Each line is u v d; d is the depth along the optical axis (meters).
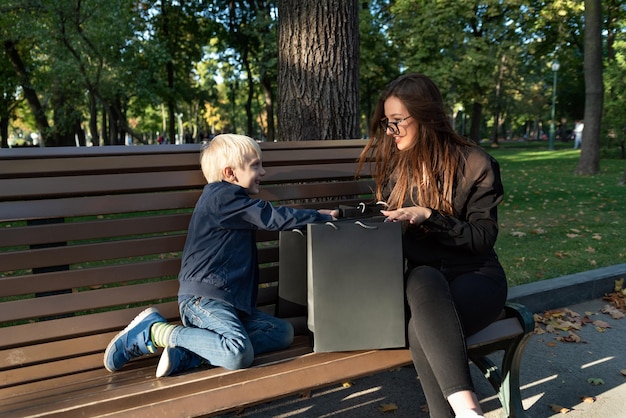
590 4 13.34
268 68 20.34
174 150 2.37
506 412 2.35
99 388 1.80
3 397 1.83
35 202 2.04
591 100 13.76
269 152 2.64
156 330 1.99
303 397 2.73
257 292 2.25
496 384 2.39
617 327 3.70
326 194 2.74
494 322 2.22
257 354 2.07
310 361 1.92
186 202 2.34
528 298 3.87
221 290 2.04
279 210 2.07
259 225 2.07
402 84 2.24
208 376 1.81
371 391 2.81
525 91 43.94
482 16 22.72
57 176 2.12
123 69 15.50
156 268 2.24
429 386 1.89
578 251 5.45
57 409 1.58
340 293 1.93
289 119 3.98
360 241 1.93
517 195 10.09
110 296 2.14
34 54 17.16
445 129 2.23
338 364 1.93
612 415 2.55
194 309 2.03
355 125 4.04
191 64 26.14
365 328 1.96
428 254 2.21
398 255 1.96
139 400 1.67
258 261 2.50
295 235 2.28
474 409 1.71
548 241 5.96
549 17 20.33
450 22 22.20
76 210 2.10
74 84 16.19
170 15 23.38
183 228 2.32
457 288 2.07
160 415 1.65
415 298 1.92
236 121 58.09
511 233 6.43
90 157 2.19
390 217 2.04
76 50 14.04
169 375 1.89
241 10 23.36
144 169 2.28
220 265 2.07
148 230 2.24
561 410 2.57
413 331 1.94
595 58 13.54
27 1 12.99
